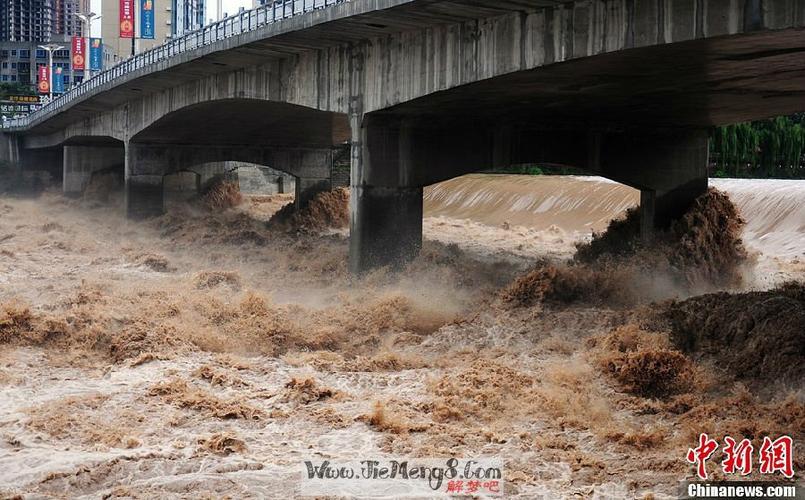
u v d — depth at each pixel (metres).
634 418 20.97
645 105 36.22
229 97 47.91
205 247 50.53
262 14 39.12
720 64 27.36
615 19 25.47
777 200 57.16
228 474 17.48
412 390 22.91
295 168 67.62
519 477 17.45
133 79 53.00
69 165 90.12
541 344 26.34
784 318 24.00
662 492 16.80
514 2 27.12
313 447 19.00
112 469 17.67
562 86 31.48
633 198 67.56
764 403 21.34
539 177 83.25
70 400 21.47
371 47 36.19
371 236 37.06
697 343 24.84
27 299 33.69
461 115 38.00
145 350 26.03
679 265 39.84
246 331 28.31
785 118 80.12
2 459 18.08
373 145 37.03
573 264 40.72
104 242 53.12
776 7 21.83
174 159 66.94
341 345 28.19
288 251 46.84
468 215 78.62
